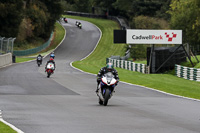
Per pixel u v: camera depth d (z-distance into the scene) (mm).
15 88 70438
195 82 106000
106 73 51094
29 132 29969
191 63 137500
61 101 53125
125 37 131750
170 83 95000
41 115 39188
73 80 91750
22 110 42938
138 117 39125
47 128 31719
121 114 41094
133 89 75562
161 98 61062
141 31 131875
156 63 135750
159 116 40312
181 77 120312
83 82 87188
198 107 49688
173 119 38375
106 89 49188
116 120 36656
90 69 142000
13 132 29234
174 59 142375
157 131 31188
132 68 146875
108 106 48500
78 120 36250
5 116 38219
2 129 30391
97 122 35219
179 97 63594
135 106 49250
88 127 32438
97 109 45031
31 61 190500
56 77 99250
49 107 46125
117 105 49906
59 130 30859
